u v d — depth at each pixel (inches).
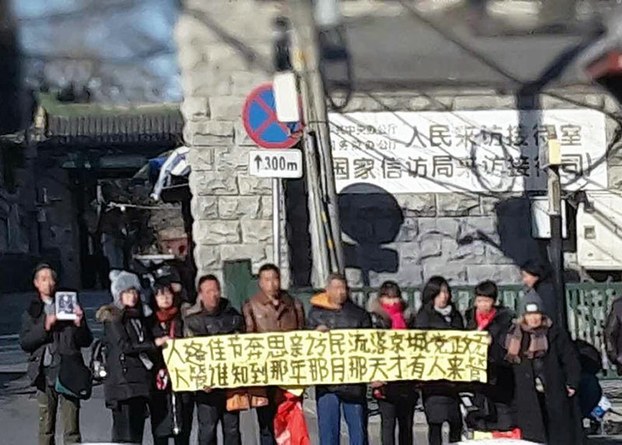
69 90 1556.3
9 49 844.6
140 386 403.2
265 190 652.1
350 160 644.7
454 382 418.9
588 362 456.8
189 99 653.3
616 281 653.9
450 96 650.2
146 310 410.9
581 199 653.9
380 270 643.5
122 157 1583.4
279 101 481.1
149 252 1524.4
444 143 649.0
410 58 643.5
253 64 646.5
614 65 635.5
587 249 655.1
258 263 650.2
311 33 514.0
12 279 1440.7
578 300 564.1
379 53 639.8
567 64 649.6
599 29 641.6
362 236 642.8
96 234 1565.0
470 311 460.4
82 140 1553.9
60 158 1566.2
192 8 649.0
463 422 458.3
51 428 427.8
